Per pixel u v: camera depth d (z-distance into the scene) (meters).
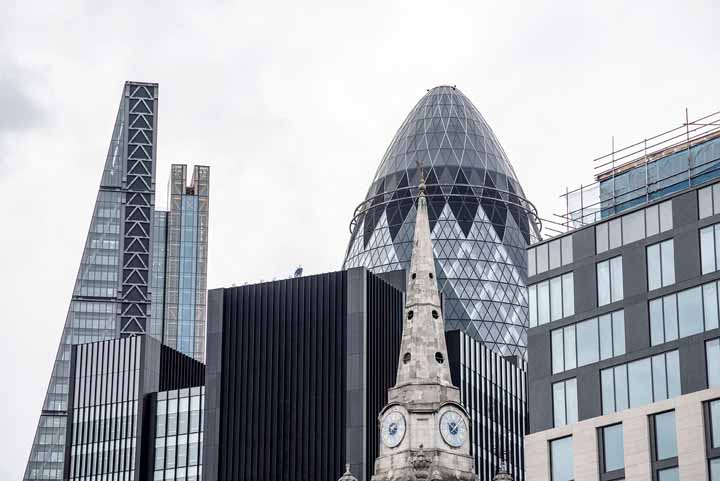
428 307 187.50
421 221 193.00
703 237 139.25
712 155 155.25
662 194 158.50
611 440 140.00
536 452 145.50
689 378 136.25
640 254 143.88
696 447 132.62
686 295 139.00
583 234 149.75
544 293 151.38
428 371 183.50
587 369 145.00
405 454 178.62
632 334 142.12
